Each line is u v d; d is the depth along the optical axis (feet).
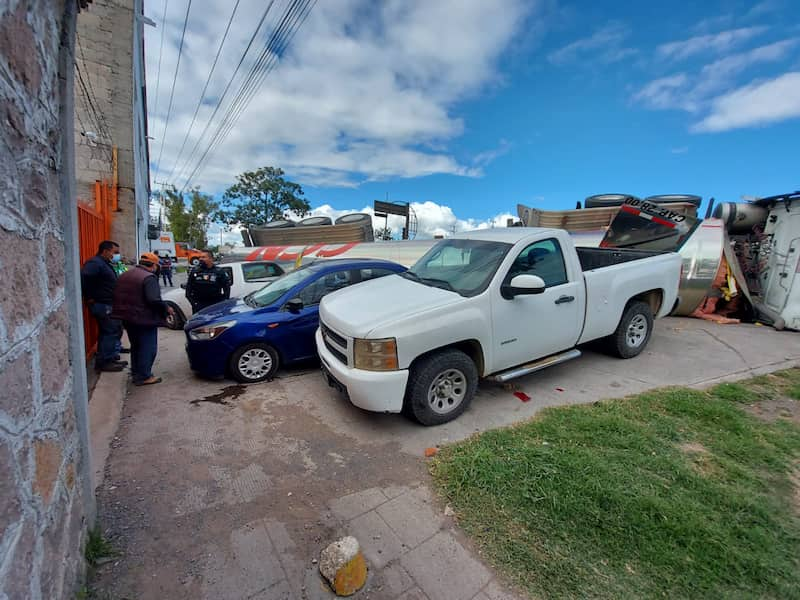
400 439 10.77
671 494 7.91
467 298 11.53
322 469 9.43
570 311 13.62
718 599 5.81
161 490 8.56
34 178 4.38
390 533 7.32
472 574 6.40
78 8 5.91
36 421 4.21
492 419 11.75
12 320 3.64
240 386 14.69
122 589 6.06
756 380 14.26
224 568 6.54
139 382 14.69
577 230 29.53
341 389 11.23
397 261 29.71
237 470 9.36
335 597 6.02
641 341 17.12
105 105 31.53
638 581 6.13
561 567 6.42
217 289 22.63
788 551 6.66
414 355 10.55
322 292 16.70
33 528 3.98
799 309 21.70
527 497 7.90
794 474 8.73
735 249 27.32
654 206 21.17
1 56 3.52
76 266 6.02
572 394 13.38
